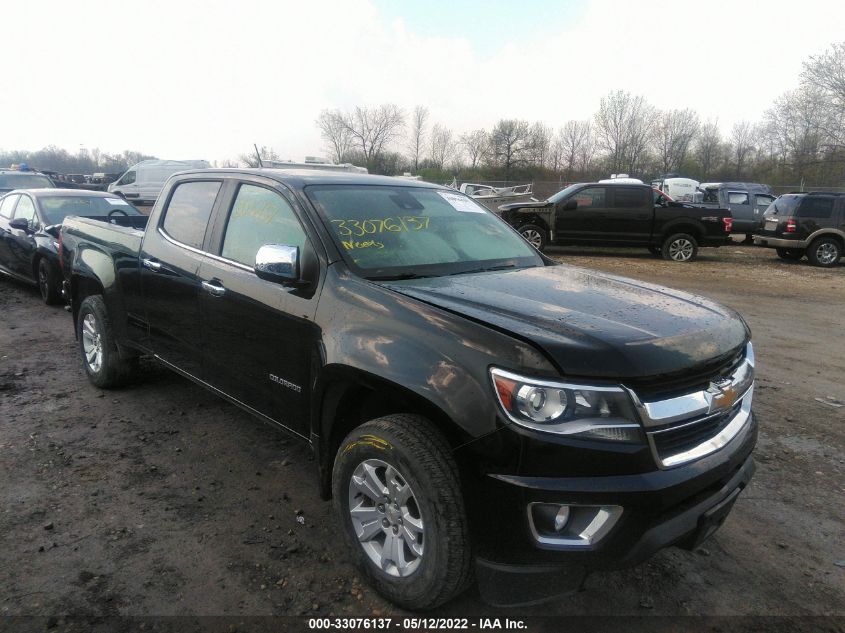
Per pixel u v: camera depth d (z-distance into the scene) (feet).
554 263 12.58
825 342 25.41
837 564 10.08
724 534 10.87
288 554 9.78
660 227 53.01
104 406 15.58
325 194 11.22
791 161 146.10
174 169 87.35
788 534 10.93
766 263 54.34
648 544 7.27
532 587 7.36
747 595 9.24
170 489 11.66
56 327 23.72
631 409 7.21
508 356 7.38
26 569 9.16
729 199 69.31
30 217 28.96
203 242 12.66
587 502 7.09
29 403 15.64
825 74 134.72
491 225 13.14
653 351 7.53
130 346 15.29
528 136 177.37
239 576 9.21
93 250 16.48
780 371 20.86
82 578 9.01
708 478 7.77
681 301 9.75
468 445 7.41
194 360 12.86
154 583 8.97
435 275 10.41
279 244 10.65
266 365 10.83
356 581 9.21
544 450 7.07
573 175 177.17
